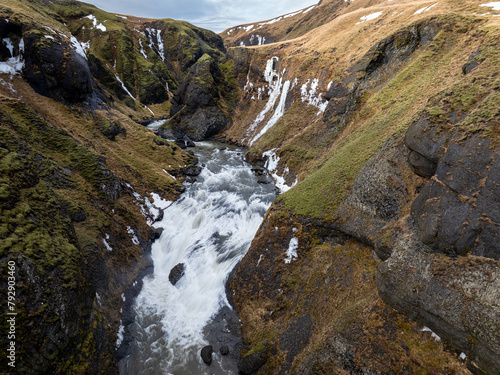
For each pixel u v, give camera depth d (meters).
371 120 27.00
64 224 16.08
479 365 9.06
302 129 45.97
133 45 108.19
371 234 14.94
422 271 11.20
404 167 15.52
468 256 10.22
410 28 32.03
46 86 37.34
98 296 16.97
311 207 19.34
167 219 30.52
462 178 11.14
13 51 36.94
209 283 21.25
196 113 64.62
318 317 14.63
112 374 14.25
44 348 10.96
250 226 27.20
